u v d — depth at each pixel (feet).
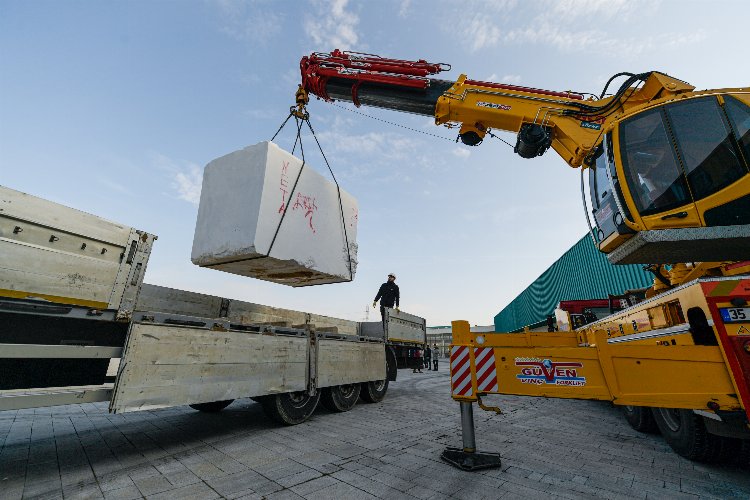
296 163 13.47
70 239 8.60
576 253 51.44
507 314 112.98
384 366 22.84
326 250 14.53
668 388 7.33
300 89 18.35
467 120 17.04
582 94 15.46
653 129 10.44
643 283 35.63
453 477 9.08
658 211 9.64
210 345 11.41
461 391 9.80
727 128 9.47
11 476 8.80
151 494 7.94
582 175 13.87
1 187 7.54
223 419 16.25
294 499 7.77
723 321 7.21
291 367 14.76
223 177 12.82
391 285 27.58
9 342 8.28
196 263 12.71
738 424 6.87
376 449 11.59
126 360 9.09
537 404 22.21
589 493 8.07
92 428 13.98
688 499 7.70
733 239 8.77
